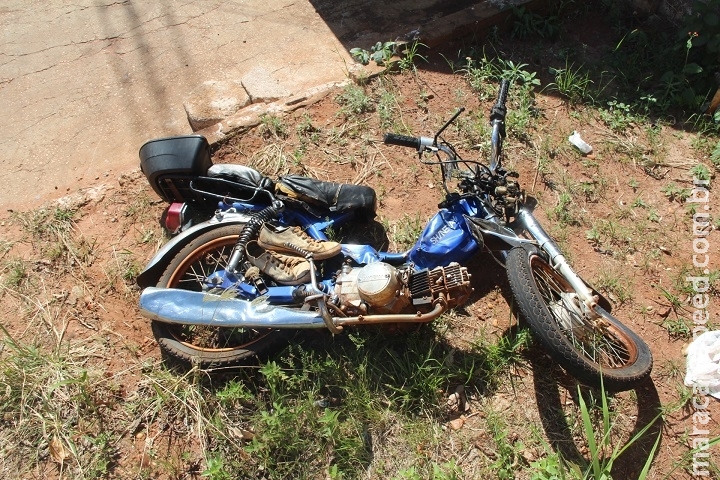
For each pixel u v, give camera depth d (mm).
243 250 3369
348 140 4441
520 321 3535
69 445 3143
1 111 4824
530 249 3168
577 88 4695
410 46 4922
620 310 3637
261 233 3420
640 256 3865
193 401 3250
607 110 4641
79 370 3381
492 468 3043
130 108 4824
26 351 3412
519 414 3232
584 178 4246
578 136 4438
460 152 4363
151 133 4656
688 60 4809
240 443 3150
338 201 3652
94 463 3109
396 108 4613
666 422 3223
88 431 3205
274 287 3303
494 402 3270
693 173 4246
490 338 3498
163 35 5352
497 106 3844
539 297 2975
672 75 4660
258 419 3176
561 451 3125
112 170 4406
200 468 3105
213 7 5598
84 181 4348
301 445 3096
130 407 3277
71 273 3811
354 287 3123
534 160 4324
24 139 4625
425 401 3248
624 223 4020
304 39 5281
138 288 3736
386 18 5383
